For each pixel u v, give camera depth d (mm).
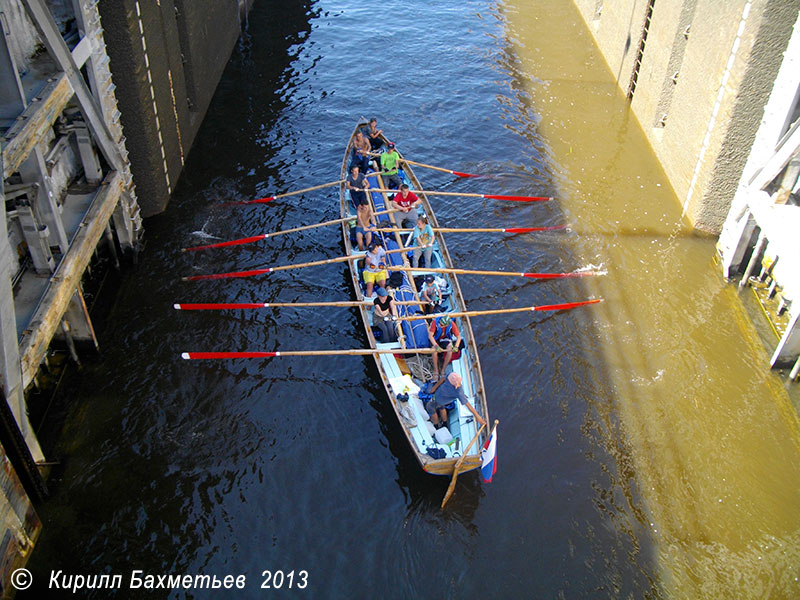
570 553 11398
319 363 14766
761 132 15453
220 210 18812
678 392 14211
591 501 12188
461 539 11602
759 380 14461
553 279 17062
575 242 18312
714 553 11414
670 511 12055
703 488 12430
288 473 12547
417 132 22828
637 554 11391
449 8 31531
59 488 12008
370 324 14914
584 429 13461
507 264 17594
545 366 14766
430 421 13023
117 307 15680
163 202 18391
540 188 20438
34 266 12406
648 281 17016
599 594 10836
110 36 15117
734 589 10914
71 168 14969
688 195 18953
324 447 13055
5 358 10250
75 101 13648
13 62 10883
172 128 18797
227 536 11516
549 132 23141
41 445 12656
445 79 25891
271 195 19594
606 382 14414
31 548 11078
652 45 22375
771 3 14820
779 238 14258
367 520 11867
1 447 10102
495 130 23094
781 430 13477
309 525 11750
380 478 12555
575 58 27953
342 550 11414
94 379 13969
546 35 29750
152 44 16719
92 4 13719
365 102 24312
